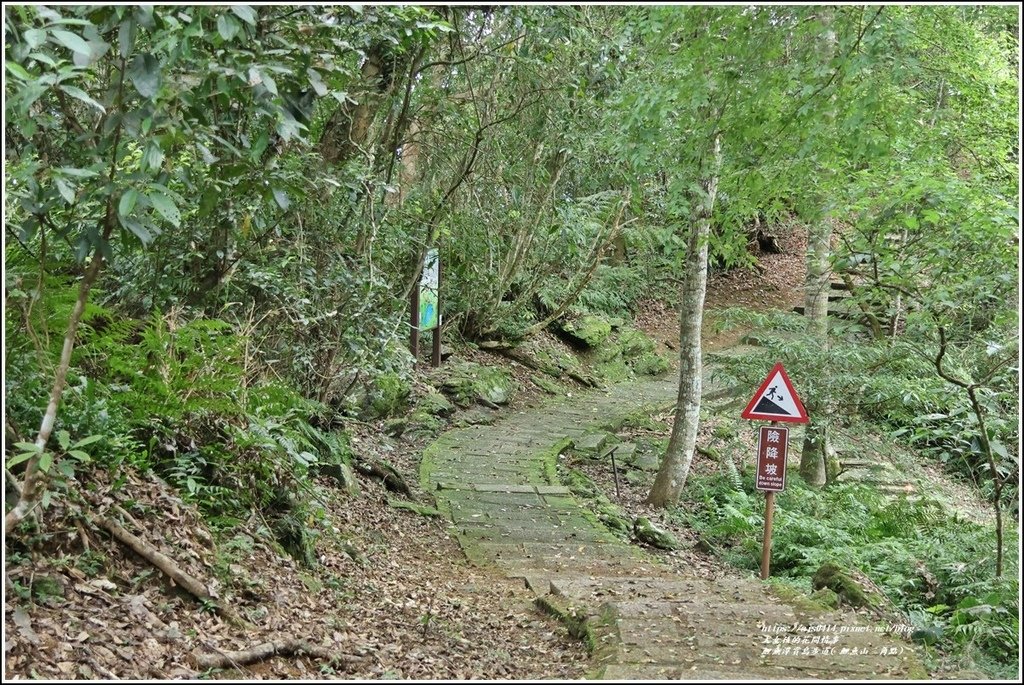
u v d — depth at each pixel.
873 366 8.88
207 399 5.46
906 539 9.19
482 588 6.71
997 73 8.02
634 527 9.17
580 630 5.27
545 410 14.18
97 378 5.50
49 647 3.62
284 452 6.26
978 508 11.03
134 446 5.30
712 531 9.65
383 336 8.49
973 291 7.04
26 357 4.64
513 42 10.11
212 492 5.66
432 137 11.23
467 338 15.59
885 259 7.11
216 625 4.33
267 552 5.47
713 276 23.11
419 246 10.10
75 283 5.73
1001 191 7.14
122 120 3.52
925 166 6.94
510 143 12.22
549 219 14.57
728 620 5.18
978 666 5.11
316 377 8.51
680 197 7.71
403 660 4.55
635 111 7.14
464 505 9.23
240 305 7.44
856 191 6.80
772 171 6.92
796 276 23.38
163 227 6.46
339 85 4.27
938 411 9.05
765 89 6.12
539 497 9.66
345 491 8.27
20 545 4.15
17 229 4.46
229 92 3.61
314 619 4.83
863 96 6.07
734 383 10.50
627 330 18.64
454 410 12.94
